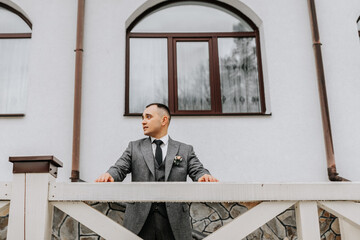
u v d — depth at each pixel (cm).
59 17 552
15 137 505
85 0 557
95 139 506
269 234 462
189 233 300
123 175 312
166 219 297
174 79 561
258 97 556
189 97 555
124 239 255
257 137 512
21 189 258
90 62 534
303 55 543
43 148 503
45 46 540
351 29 553
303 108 523
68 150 502
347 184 264
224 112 550
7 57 568
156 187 259
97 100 521
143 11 583
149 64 568
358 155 507
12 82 558
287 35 552
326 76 534
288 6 564
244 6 568
